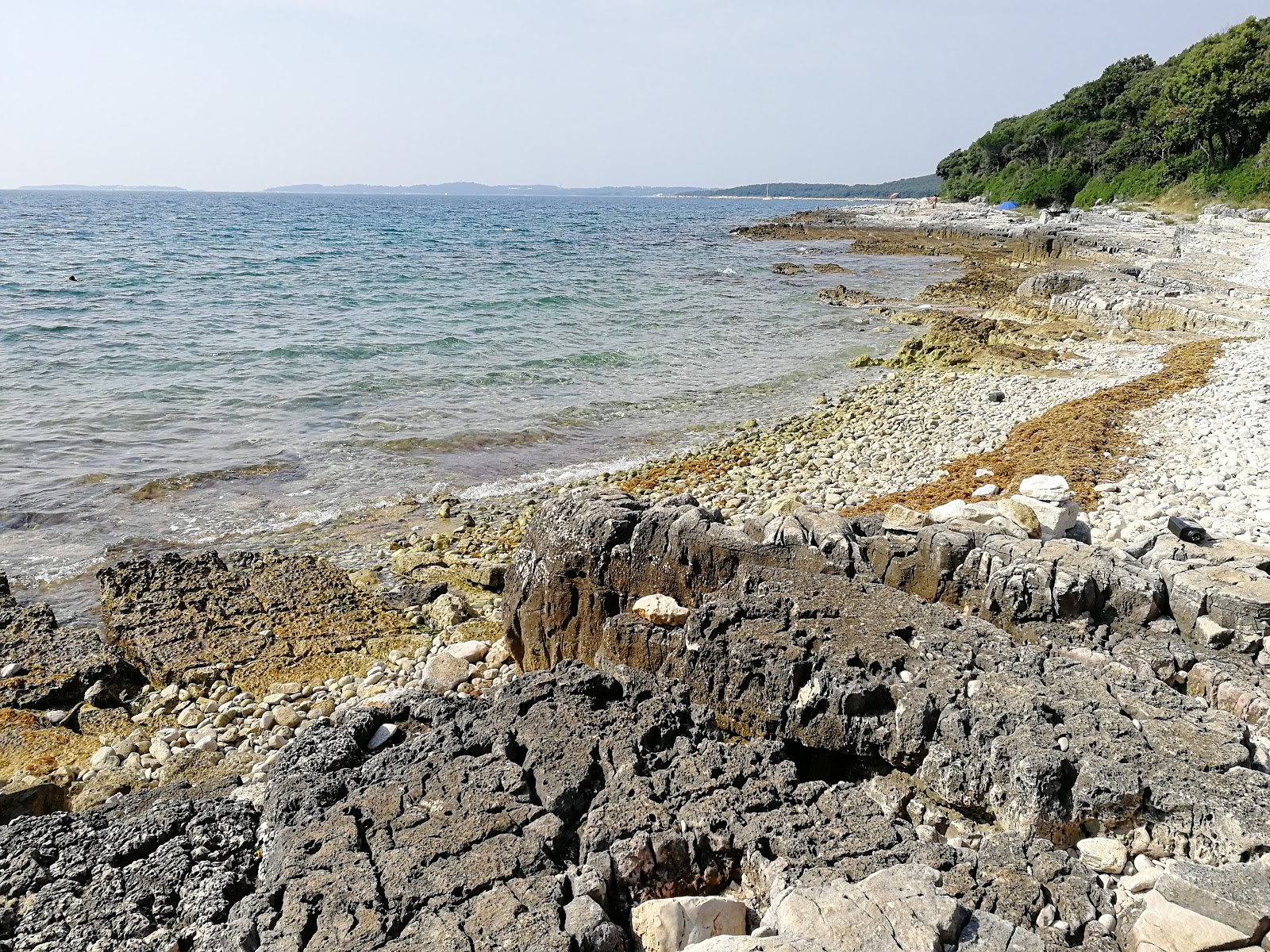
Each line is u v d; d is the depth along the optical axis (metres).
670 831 2.65
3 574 5.81
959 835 2.98
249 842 2.84
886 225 47.22
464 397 11.12
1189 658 3.63
